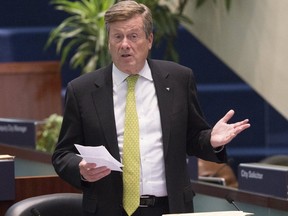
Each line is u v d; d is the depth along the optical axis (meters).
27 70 19.45
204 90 19.78
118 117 8.52
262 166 10.81
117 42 8.34
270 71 17.92
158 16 18.17
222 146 8.39
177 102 8.58
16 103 19.44
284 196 10.39
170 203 8.39
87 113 8.52
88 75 8.71
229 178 14.20
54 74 19.52
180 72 8.73
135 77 8.57
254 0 18.11
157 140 8.48
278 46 17.72
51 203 9.71
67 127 8.65
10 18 21.00
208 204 11.80
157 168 8.45
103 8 18.00
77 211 9.84
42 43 20.48
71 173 8.39
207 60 20.22
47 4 21.00
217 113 19.77
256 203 10.77
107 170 7.96
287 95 17.67
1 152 13.64
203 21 19.16
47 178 11.09
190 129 8.76
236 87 19.84
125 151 8.42
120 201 8.43
